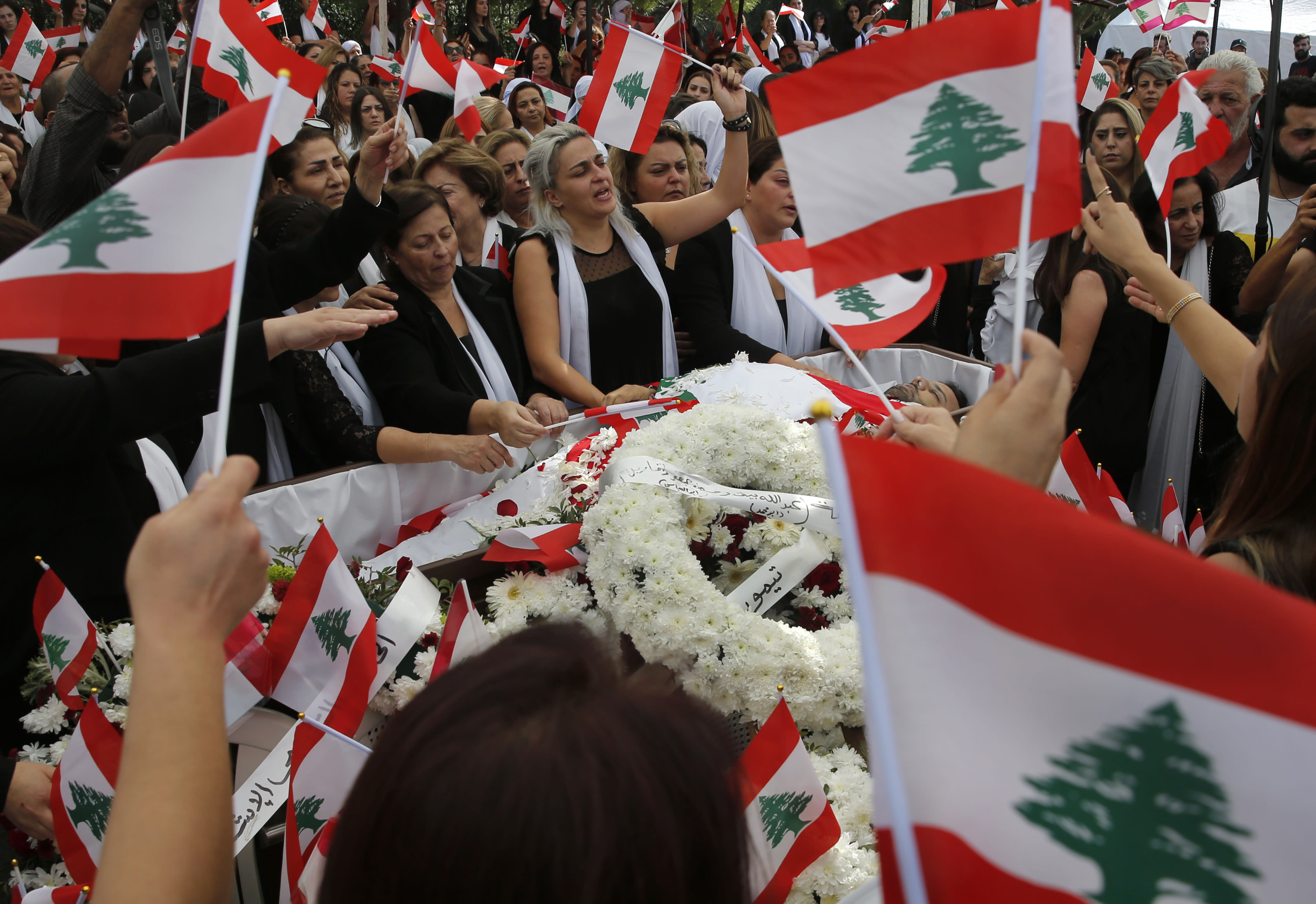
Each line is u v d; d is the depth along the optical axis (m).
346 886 0.66
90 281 0.98
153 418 1.74
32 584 1.79
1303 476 1.13
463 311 2.99
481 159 3.64
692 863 0.64
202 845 0.71
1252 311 3.27
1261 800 0.61
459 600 1.72
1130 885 0.63
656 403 2.80
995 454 0.84
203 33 2.81
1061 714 0.62
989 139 1.02
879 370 3.56
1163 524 2.46
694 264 3.52
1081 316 3.23
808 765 1.46
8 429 1.68
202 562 0.77
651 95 3.34
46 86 5.00
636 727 0.65
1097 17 10.91
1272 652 0.60
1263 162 3.75
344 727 1.69
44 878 1.67
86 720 1.50
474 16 9.84
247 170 0.98
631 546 1.88
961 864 0.63
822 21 13.56
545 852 0.60
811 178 1.08
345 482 2.47
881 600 0.61
